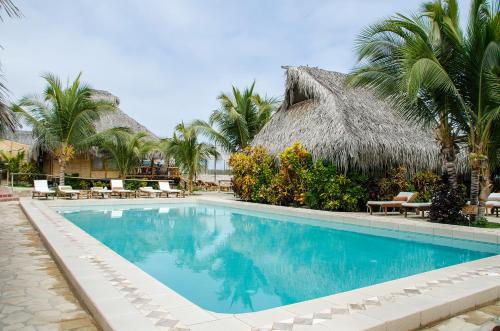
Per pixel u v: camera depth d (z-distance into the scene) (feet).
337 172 43.68
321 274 21.12
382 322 11.00
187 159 71.87
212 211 50.65
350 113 45.50
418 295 13.44
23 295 14.25
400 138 45.03
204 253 26.27
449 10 31.14
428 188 44.52
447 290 14.01
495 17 28.07
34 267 18.29
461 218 31.65
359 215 38.27
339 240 31.04
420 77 26.53
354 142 40.83
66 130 60.85
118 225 38.88
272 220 42.47
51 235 24.30
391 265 23.22
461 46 30.01
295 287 18.79
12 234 27.20
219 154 76.89
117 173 84.69
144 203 56.49
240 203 51.42
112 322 10.91
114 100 96.48
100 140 68.08
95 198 59.77
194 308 12.14
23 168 75.92
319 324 10.90
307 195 45.11
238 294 17.70
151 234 33.71
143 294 13.34
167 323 10.93
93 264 17.28
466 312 13.24
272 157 54.03
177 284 19.17
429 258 24.97
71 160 79.82
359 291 14.02
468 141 32.68
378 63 33.65
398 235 31.73
